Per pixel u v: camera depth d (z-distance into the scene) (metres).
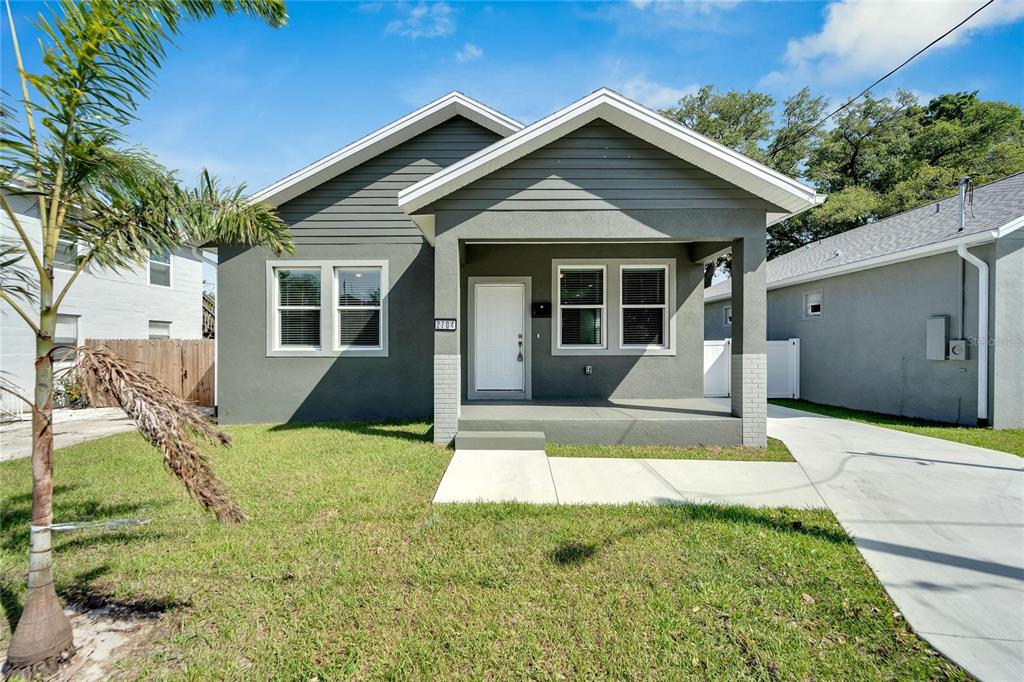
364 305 8.58
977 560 3.09
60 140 2.42
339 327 8.57
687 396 8.43
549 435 6.36
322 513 3.88
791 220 21.56
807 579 2.86
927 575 2.90
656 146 6.16
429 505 4.04
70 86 2.32
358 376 8.45
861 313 10.05
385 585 2.80
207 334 18.53
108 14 2.37
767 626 2.42
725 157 5.79
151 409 2.34
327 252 8.46
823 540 3.37
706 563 3.04
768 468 5.25
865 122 22.30
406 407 8.47
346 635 2.36
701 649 2.25
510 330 8.55
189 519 3.78
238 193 4.39
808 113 22.98
